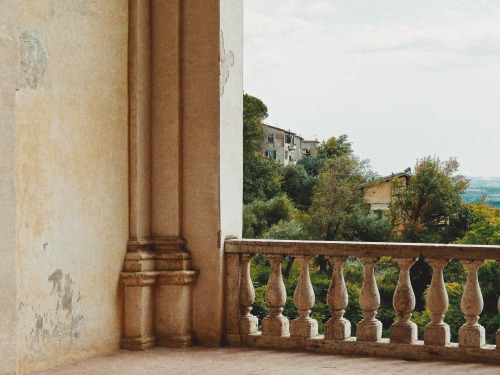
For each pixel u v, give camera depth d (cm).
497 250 684
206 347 788
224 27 805
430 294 712
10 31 643
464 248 696
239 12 837
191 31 804
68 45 710
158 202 808
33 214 668
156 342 793
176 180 802
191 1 804
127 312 780
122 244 780
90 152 738
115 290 770
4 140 489
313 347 761
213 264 795
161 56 806
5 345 489
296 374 657
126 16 788
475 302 697
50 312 688
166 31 804
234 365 697
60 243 700
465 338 701
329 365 691
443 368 670
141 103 796
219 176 794
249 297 797
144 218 800
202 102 800
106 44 759
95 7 744
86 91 733
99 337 749
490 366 677
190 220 805
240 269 799
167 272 786
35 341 671
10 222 493
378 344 732
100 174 751
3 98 489
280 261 784
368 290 741
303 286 769
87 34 734
